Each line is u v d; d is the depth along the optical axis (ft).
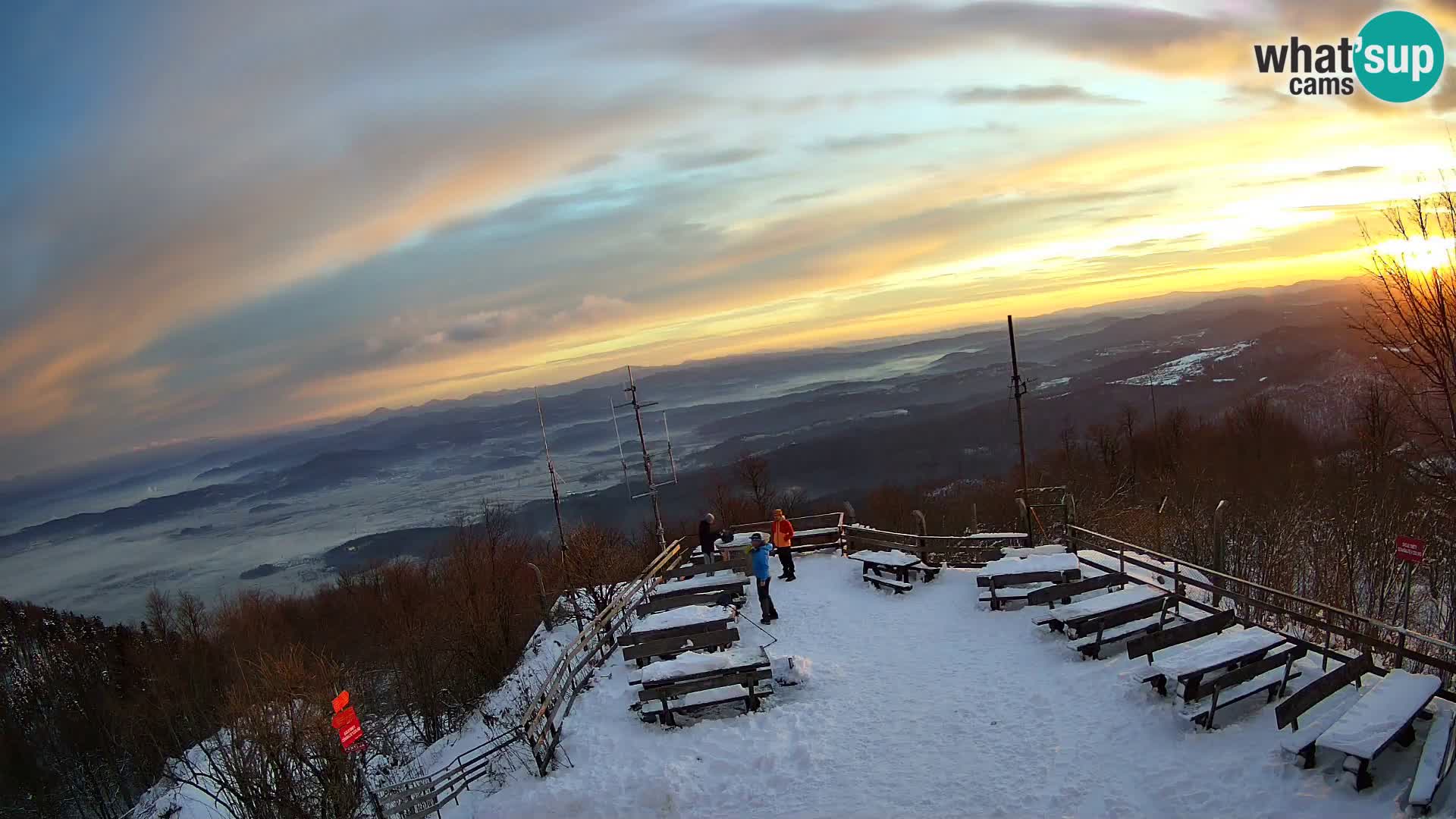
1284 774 32.32
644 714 47.50
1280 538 101.65
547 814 40.55
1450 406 41.63
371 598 177.68
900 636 57.00
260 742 57.11
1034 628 53.26
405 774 73.67
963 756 39.86
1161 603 49.83
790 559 74.28
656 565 75.92
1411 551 45.57
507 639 105.60
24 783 128.67
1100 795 34.47
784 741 43.98
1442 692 34.60
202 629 148.66
